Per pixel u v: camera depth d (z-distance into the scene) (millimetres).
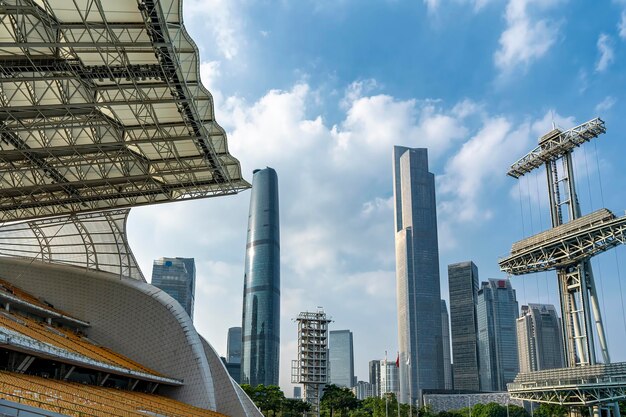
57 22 30125
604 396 80938
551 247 92125
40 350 41438
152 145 41719
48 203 49312
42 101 37281
